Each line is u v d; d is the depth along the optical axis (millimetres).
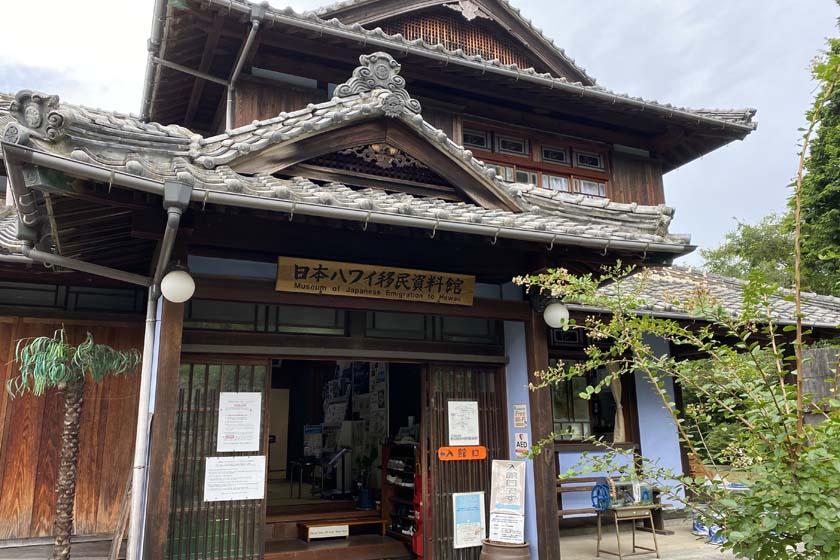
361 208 5012
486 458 7133
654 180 12516
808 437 3068
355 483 11852
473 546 6848
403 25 11047
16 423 7023
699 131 11945
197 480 5496
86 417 7273
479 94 10625
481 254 6676
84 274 7168
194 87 10039
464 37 11617
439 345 7043
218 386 5801
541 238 5812
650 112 11289
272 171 5555
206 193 4504
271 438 16531
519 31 11859
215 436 5648
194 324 5902
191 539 5375
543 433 6723
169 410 5020
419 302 6426
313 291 5906
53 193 4227
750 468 3355
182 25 8359
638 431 10594
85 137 4422
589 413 10492
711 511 3428
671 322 3562
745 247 27516
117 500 7219
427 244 6398
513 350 7371
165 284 4961
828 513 2730
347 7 10188
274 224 5707
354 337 6605
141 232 5000
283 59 9273
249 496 5637
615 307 3676
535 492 6676
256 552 5559
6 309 7129
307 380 16156
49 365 5379
